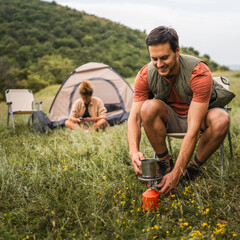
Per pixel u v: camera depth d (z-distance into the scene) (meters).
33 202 2.04
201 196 1.91
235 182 2.21
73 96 6.07
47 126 5.02
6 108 10.65
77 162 2.85
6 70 52.81
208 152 2.16
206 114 2.17
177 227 1.63
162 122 2.20
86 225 1.73
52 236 1.62
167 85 2.16
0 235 1.62
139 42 97.12
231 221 1.65
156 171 1.82
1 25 94.50
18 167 2.77
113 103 6.14
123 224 1.70
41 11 117.25
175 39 1.81
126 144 3.24
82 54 77.81
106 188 2.17
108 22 117.62
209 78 1.96
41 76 59.75
